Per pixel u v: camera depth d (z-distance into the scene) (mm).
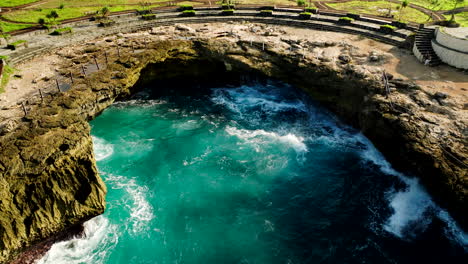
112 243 34250
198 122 51594
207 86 61875
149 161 44156
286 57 54781
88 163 35812
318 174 42062
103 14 72562
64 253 33438
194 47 59188
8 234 30125
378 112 42438
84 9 81188
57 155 33812
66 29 64375
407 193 38094
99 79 47281
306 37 61938
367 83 46406
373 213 36594
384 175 41125
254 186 40469
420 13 73438
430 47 53562
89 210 34750
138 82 55656
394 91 44500
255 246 33656
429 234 33500
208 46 58469
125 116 52656
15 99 42281
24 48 57031
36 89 44812
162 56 56344
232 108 55281
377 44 58438
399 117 40250
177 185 40656
